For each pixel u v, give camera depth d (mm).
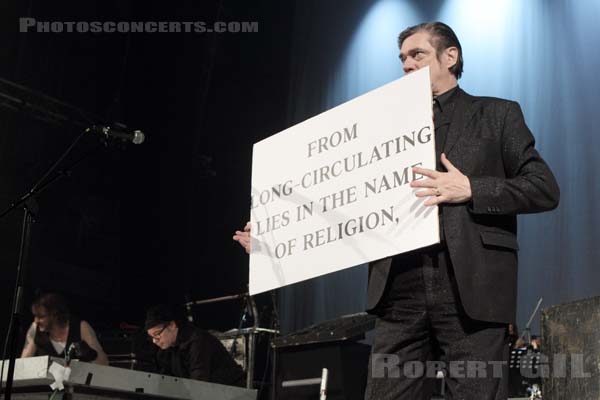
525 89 7227
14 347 2871
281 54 8828
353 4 8609
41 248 6945
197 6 7969
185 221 7820
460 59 2018
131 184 7641
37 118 6988
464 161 1804
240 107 8477
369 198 1822
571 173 6770
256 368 5906
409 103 1812
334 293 7887
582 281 6480
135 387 3062
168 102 7824
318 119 1998
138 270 7586
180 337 4562
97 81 7527
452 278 1726
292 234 1959
